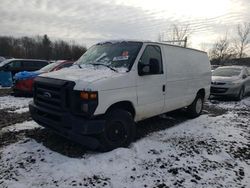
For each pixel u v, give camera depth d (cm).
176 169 388
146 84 492
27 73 1048
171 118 718
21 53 6481
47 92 438
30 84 1020
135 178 356
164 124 645
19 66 1462
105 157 406
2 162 392
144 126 619
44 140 482
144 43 505
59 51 6234
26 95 1048
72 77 424
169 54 577
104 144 420
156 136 537
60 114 406
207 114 802
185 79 636
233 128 633
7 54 6406
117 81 427
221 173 388
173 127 617
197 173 383
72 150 437
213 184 354
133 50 491
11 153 421
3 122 623
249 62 3916
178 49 620
